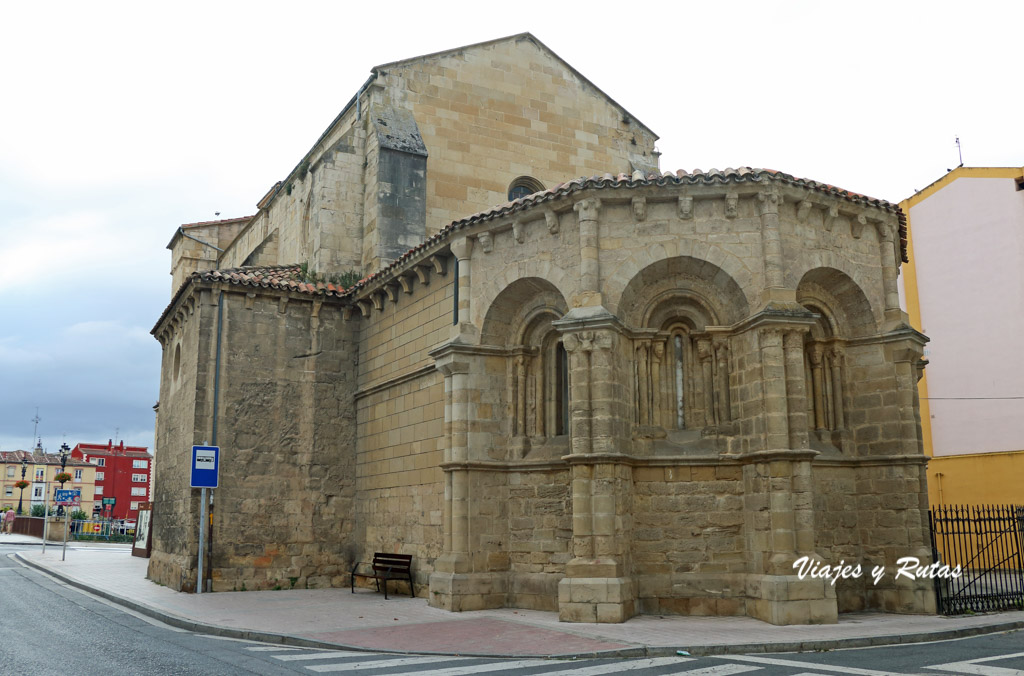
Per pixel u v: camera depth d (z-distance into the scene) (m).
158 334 29.02
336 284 25.59
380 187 26.56
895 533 17.41
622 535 16.03
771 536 15.58
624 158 31.72
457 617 16.47
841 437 18.05
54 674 10.77
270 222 33.59
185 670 11.11
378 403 23.39
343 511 24.03
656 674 10.76
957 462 29.69
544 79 30.62
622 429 16.59
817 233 17.70
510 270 18.53
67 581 25.61
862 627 14.67
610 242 17.27
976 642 13.59
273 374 23.78
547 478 18.05
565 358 18.69
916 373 18.30
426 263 21.03
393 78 27.95
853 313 18.56
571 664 11.70
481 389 18.72
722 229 17.03
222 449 22.67
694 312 17.67
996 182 29.48
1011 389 28.34
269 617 16.59
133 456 121.06
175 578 22.42
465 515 17.97
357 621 16.02
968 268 30.08
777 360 16.11
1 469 114.56
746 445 16.52
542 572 17.69
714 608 16.23
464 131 28.78
